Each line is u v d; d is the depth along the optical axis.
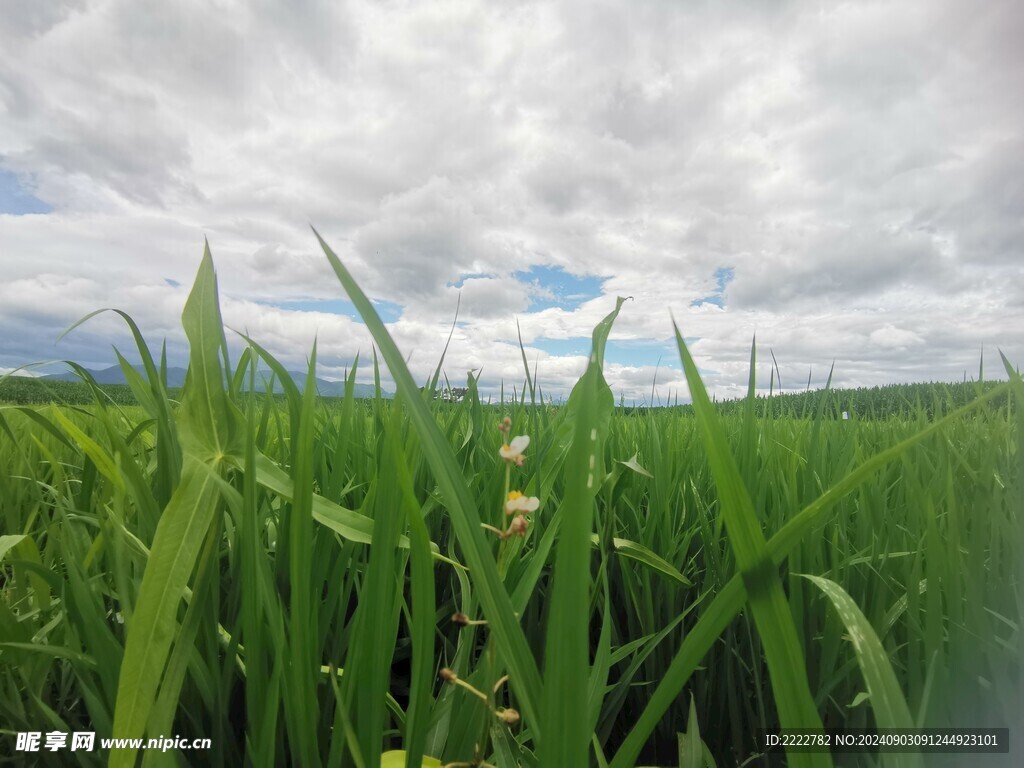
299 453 0.78
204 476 0.86
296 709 0.85
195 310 0.91
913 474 1.29
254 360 1.34
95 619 0.97
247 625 0.88
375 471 1.46
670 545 1.81
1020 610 1.08
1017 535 1.16
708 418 0.51
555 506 1.69
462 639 1.04
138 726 0.76
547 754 0.51
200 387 0.90
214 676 1.02
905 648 1.41
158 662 0.78
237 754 1.04
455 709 0.98
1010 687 1.04
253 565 0.87
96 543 1.20
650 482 2.26
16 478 1.88
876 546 1.46
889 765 0.75
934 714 1.01
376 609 0.74
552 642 0.51
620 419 3.17
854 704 1.08
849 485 0.54
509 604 0.62
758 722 1.43
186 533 0.82
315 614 0.89
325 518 0.92
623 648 1.35
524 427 2.23
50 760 1.02
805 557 1.49
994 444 1.28
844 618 0.65
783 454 2.12
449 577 1.79
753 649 1.40
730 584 0.57
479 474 1.77
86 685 0.97
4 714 1.08
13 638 1.06
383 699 0.74
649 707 0.62
